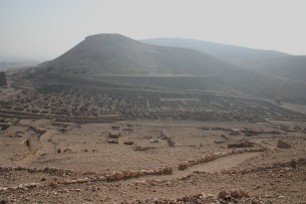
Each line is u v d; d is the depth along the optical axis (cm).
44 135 7181
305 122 11769
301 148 3228
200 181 1889
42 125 9000
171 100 14625
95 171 2505
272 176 1986
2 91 14750
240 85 18962
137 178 2072
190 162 2623
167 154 3547
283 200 1398
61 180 2016
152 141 6406
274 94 18175
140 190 1647
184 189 1686
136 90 15712
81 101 13462
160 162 2917
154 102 13950
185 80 18162
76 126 9094
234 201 1348
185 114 11538
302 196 1502
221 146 4675
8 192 1636
